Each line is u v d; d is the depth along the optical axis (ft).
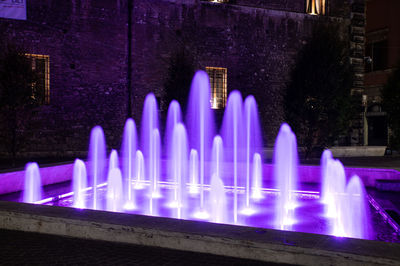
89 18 39.75
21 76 29.48
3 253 8.27
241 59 45.09
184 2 42.88
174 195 20.16
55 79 38.58
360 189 21.45
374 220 14.03
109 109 40.73
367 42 59.06
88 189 22.03
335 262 6.83
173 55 42.52
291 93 36.29
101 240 9.23
